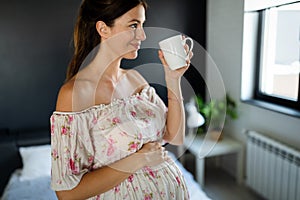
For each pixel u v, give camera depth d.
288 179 2.10
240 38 2.65
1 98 2.79
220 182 2.91
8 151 2.50
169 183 0.83
